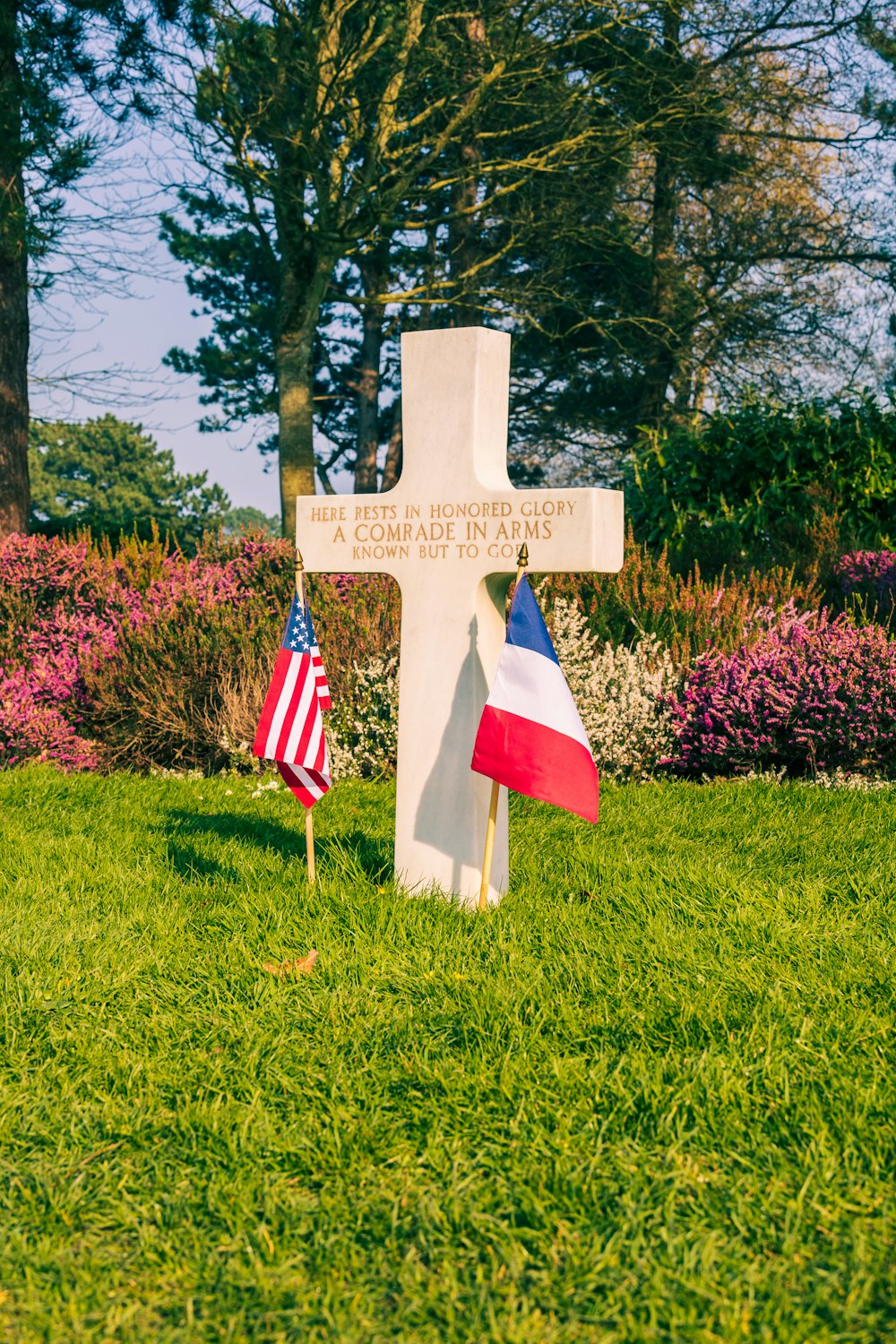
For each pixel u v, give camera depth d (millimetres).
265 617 9578
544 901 4871
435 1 17531
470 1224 2697
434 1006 3822
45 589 10688
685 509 12680
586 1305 2451
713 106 22125
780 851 5766
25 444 15719
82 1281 2539
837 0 22016
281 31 15766
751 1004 3791
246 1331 2420
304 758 4930
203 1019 3752
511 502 4762
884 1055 3430
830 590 10656
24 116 14430
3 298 15312
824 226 26578
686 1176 2859
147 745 9031
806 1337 2334
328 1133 3061
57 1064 3494
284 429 19312
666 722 8141
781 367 26656
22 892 5121
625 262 25422
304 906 4785
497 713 4527
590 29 19484
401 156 18156
